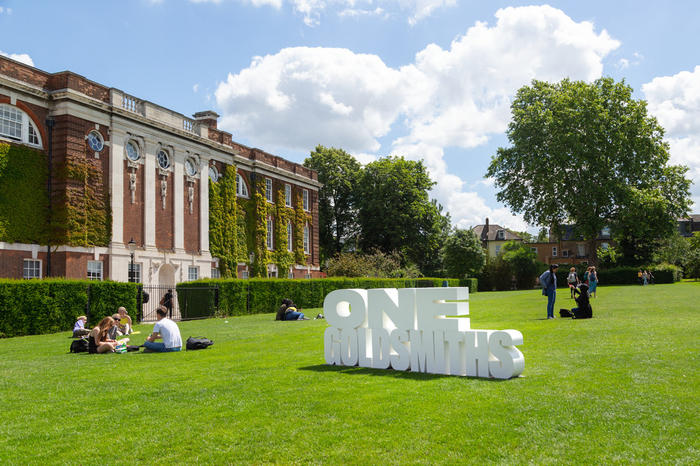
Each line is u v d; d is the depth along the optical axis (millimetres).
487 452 5594
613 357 10383
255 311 32250
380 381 9156
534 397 7609
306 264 54312
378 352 10664
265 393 8445
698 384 7996
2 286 19688
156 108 35500
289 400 7918
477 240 70500
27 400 8383
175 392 8734
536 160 54438
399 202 66312
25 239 27625
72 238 28766
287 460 5613
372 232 68312
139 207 33594
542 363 10195
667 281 62125
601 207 56156
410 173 67438
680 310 20234
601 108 53375
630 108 55969
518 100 58812
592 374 8969
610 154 53719
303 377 9711
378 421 6715
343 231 71625
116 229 31500
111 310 23891
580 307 18375
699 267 69250
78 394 8766
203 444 6137
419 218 66562
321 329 18875
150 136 34562
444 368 9797
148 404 7961
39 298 20875
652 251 70938
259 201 46844
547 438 5922
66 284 21984
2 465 5621
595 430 6109
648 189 54938
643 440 5750
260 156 47969
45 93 28906
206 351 14023
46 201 28750
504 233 99062
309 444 6023
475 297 41562
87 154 30188
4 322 19672
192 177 38531
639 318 17516
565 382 8477
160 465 5598
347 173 69812
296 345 14633
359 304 10906
